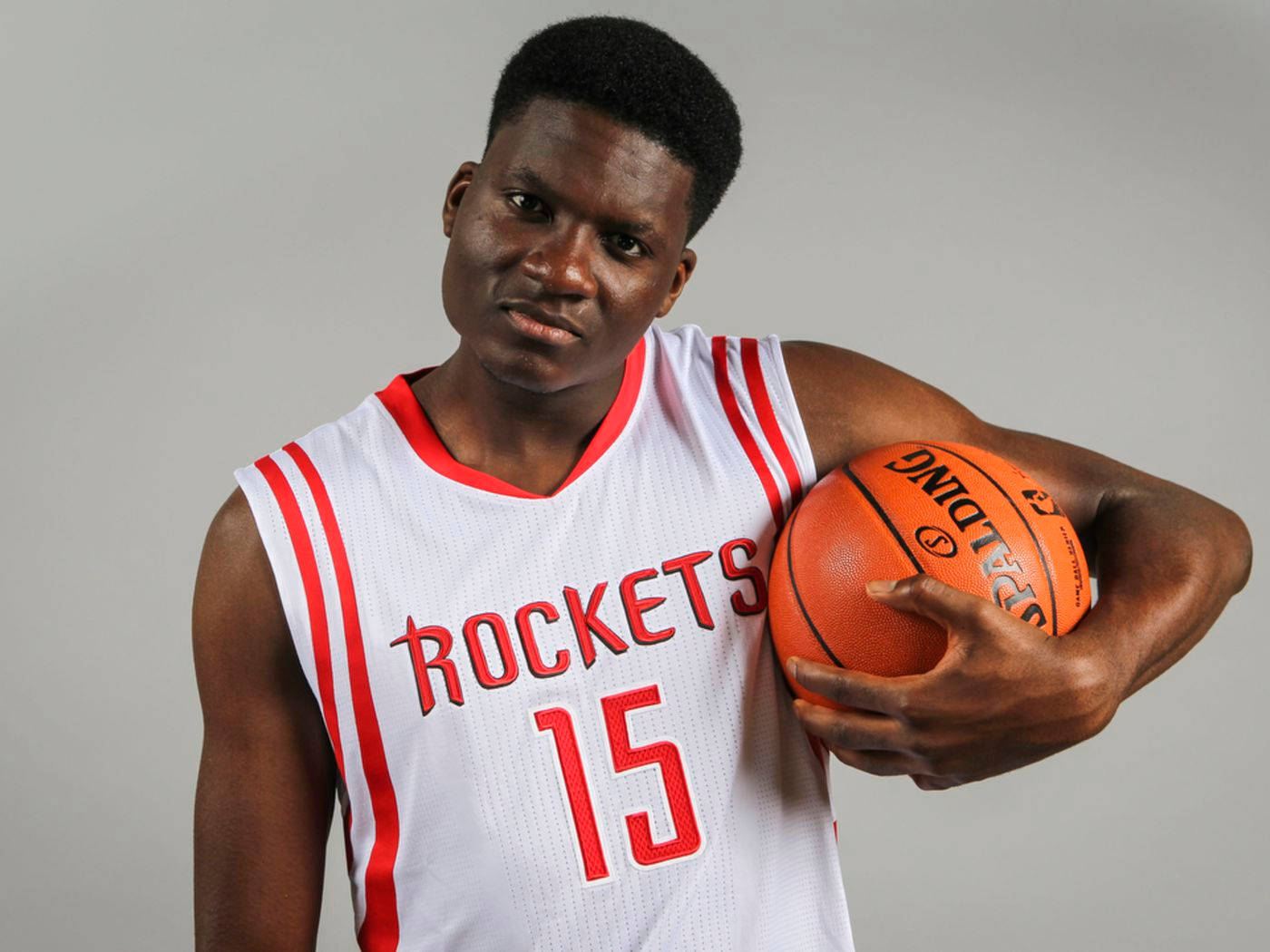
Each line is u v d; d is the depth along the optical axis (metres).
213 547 1.17
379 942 1.17
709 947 1.11
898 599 1.00
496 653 1.12
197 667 1.18
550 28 1.10
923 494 1.06
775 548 1.16
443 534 1.14
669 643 1.13
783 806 1.15
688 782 1.12
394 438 1.18
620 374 1.19
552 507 1.15
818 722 1.05
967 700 0.99
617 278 1.05
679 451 1.18
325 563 1.14
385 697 1.13
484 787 1.11
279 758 1.17
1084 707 1.00
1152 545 1.15
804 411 1.21
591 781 1.12
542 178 1.03
